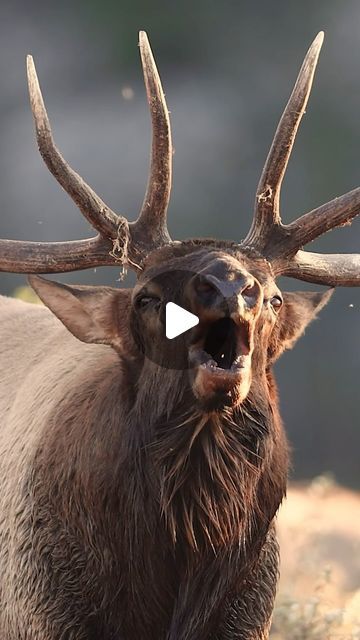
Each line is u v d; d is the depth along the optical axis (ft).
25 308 51.93
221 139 181.16
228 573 40.06
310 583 63.26
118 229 41.65
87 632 40.47
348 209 42.52
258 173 179.73
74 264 42.80
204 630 40.29
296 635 53.67
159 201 41.70
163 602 39.99
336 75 188.14
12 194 173.99
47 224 171.73
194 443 38.60
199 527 39.14
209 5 194.70
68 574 40.73
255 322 36.14
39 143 41.47
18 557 41.75
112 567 39.99
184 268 38.11
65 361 44.47
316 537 69.26
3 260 43.14
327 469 140.15
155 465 38.86
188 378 38.11
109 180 174.81
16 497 42.34
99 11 192.24
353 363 153.38
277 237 42.52
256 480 39.32
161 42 193.67
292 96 41.75
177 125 182.50
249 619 41.81
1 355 48.91
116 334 41.22
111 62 188.96
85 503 40.09
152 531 39.24
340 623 55.01
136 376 40.19
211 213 176.14
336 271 43.78
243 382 35.94
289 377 153.79
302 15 194.39
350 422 151.23
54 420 41.96
